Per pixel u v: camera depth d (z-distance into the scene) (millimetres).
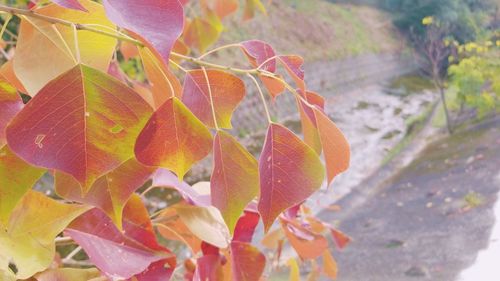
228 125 292
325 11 7613
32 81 247
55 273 298
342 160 286
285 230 486
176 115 220
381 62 6852
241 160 252
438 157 4152
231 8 733
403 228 3031
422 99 5965
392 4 6926
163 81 265
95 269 315
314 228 630
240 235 423
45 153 194
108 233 321
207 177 3398
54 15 253
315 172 260
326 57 6684
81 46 259
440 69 5434
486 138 4262
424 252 2678
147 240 331
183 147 225
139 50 254
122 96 202
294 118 5176
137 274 325
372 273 2537
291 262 523
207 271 398
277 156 258
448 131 4723
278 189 259
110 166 204
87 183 202
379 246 2830
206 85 287
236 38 5617
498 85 4590
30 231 265
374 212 3346
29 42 250
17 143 191
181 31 192
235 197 256
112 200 253
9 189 230
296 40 6664
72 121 197
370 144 4664
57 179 245
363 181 3920
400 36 6801
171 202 2693
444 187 3498
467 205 3129
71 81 194
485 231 2760
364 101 5910
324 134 282
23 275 251
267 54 320
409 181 3789
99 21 258
